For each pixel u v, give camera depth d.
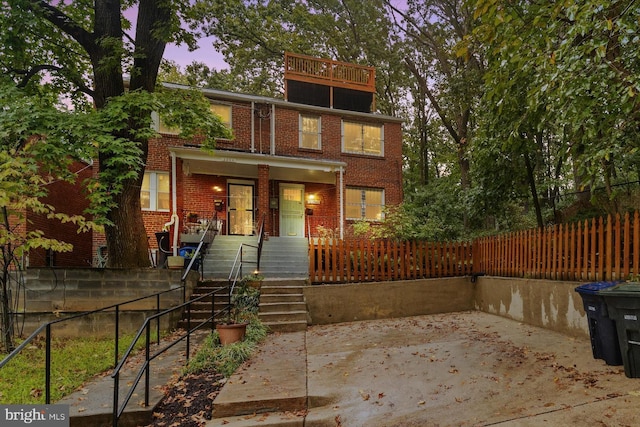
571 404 3.64
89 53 9.73
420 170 27.28
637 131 5.74
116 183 8.46
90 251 14.95
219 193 15.40
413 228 11.39
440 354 5.62
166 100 9.71
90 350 6.47
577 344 5.51
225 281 9.29
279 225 16.09
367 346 6.34
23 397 4.45
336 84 16.91
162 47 10.27
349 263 9.22
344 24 23.08
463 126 17.61
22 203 6.20
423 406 3.96
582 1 4.34
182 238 12.46
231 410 4.13
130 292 8.06
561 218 9.84
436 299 9.09
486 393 4.13
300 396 4.29
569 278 6.42
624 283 4.54
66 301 7.70
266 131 15.57
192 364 5.46
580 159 5.38
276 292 8.70
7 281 7.35
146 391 4.20
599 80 4.53
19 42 9.36
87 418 3.95
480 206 10.46
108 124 8.32
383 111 26.06
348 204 16.42
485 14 5.16
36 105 7.62
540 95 4.98
